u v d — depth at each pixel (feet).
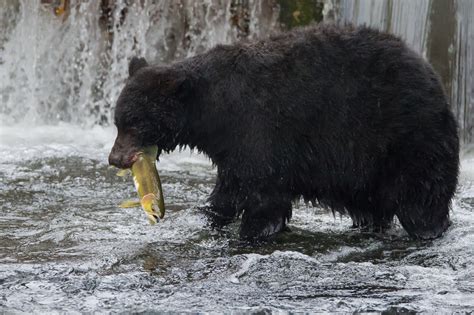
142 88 50.31
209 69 51.65
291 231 56.13
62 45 102.58
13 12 104.88
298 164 51.65
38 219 58.39
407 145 51.55
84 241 52.21
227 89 51.03
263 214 52.26
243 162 51.29
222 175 53.52
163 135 50.96
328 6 94.89
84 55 101.60
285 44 51.98
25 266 45.50
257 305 39.65
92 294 41.14
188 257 49.14
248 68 51.03
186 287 42.47
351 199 53.88
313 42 51.80
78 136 93.71
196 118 51.62
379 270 45.80
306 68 51.06
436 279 44.60
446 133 52.16
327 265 46.73
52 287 41.98
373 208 54.39
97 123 100.89
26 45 104.22
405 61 51.88
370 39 52.31
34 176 72.90
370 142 51.49
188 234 54.44
